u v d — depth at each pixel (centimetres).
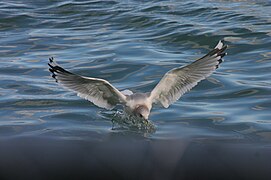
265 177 737
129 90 1412
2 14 2434
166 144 911
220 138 1141
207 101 1413
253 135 1170
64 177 739
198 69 1198
